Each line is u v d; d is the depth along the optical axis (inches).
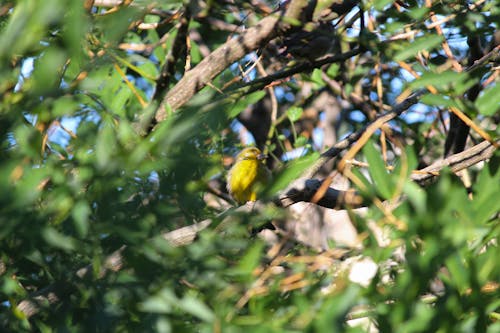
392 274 250.4
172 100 326.0
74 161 198.4
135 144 201.0
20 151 195.5
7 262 227.1
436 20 368.2
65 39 174.2
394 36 317.7
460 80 215.0
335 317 170.4
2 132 200.2
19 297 237.8
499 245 191.3
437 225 189.2
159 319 185.8
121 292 198.8
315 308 177.9
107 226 194.9
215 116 222.1
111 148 195.8
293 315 178.9
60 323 225.5
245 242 201.0
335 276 206.5
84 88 210.5
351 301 173.3
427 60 333.4
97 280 212.7
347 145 313.6
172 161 198.1
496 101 213.2
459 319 184.2
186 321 203.3
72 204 192.5
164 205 207.6
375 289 187.9
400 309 181.6
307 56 346.9
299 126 584.4
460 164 316.8
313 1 336.8
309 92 549.6
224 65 332.5
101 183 194.4
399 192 195.8
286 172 189.3
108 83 295.4
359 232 199.2
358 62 514.0
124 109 320.5
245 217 218.1
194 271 195.2
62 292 227.1
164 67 318.0
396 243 193.8
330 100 577.6
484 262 189.6
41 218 189.6
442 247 185.9
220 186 535.5
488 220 202.8
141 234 197.8
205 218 255.3
